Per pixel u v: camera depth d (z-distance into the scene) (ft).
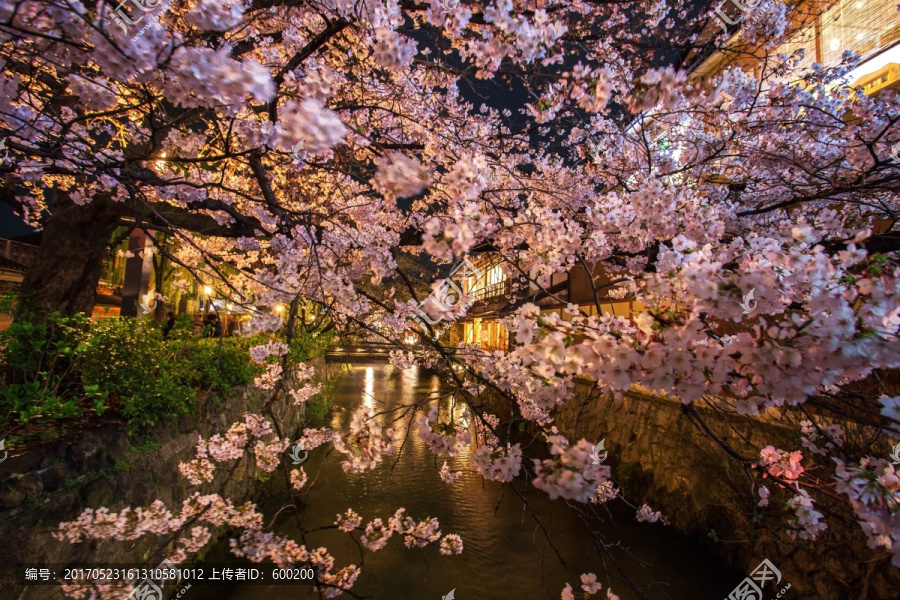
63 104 10.96
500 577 19.66
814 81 12.78
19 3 4.16
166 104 9.29
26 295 16.07
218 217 15.28
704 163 13.33
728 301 4.36
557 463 4.61
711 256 5.23
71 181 14.02
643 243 9.70
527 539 22.88
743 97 11.62
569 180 14.60
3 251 43.65
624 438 30.25
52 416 12.21
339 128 5.12
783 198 12.80
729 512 20.86
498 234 9.15
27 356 13.70
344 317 9.53
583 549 22.16
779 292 4.36
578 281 37.86
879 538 4.31
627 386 4.63
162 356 16.61
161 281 29.71
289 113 4.95
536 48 6.77
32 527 10.39
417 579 19.24
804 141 12.66
